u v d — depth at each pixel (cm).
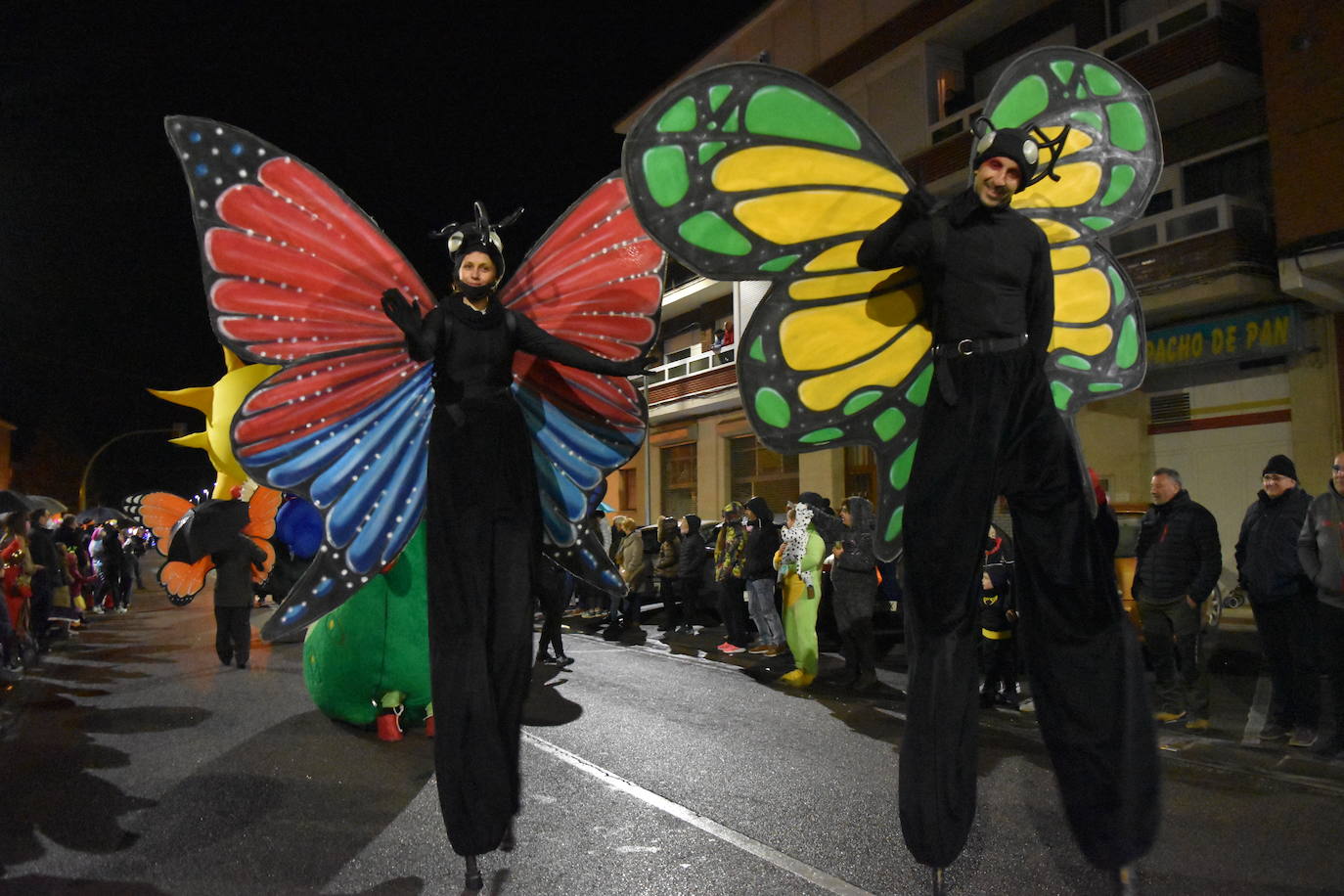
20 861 385
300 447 363
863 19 1945
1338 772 527
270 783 502
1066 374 320
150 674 896
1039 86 313
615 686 827
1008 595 739
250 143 371
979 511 271
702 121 283
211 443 796
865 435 318
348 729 632
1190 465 1421
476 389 339
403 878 362
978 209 281
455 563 326
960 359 277
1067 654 287
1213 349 1370
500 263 346
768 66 282
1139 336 329
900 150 1870
